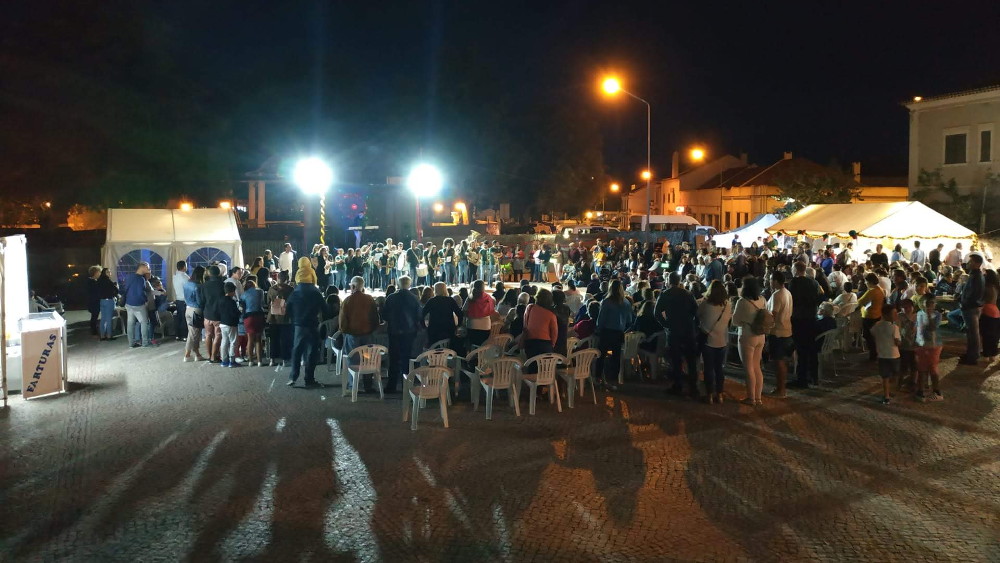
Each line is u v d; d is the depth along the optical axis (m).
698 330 9.98
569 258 30.25
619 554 5.36
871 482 6.87
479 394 10.16
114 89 26.44
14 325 12.09
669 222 46.53
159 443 8.14
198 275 13.53
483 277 27.38
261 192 35.25
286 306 12.34
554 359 9.44
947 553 5.39
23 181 26.14
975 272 12.34
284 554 5.37
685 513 6.12
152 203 29.64
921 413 9.36
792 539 5.63
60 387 10.62
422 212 40.28
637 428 8.71
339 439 8.28
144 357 13.82
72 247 25.05
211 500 6.42
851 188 43.22
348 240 34.50
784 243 26.34
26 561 5.27
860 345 14.64
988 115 30.23
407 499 6.43
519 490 6.64
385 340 11.84
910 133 33.31
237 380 11.61
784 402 10.00
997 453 7.71
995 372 11.81
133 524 5.91
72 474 7.11
